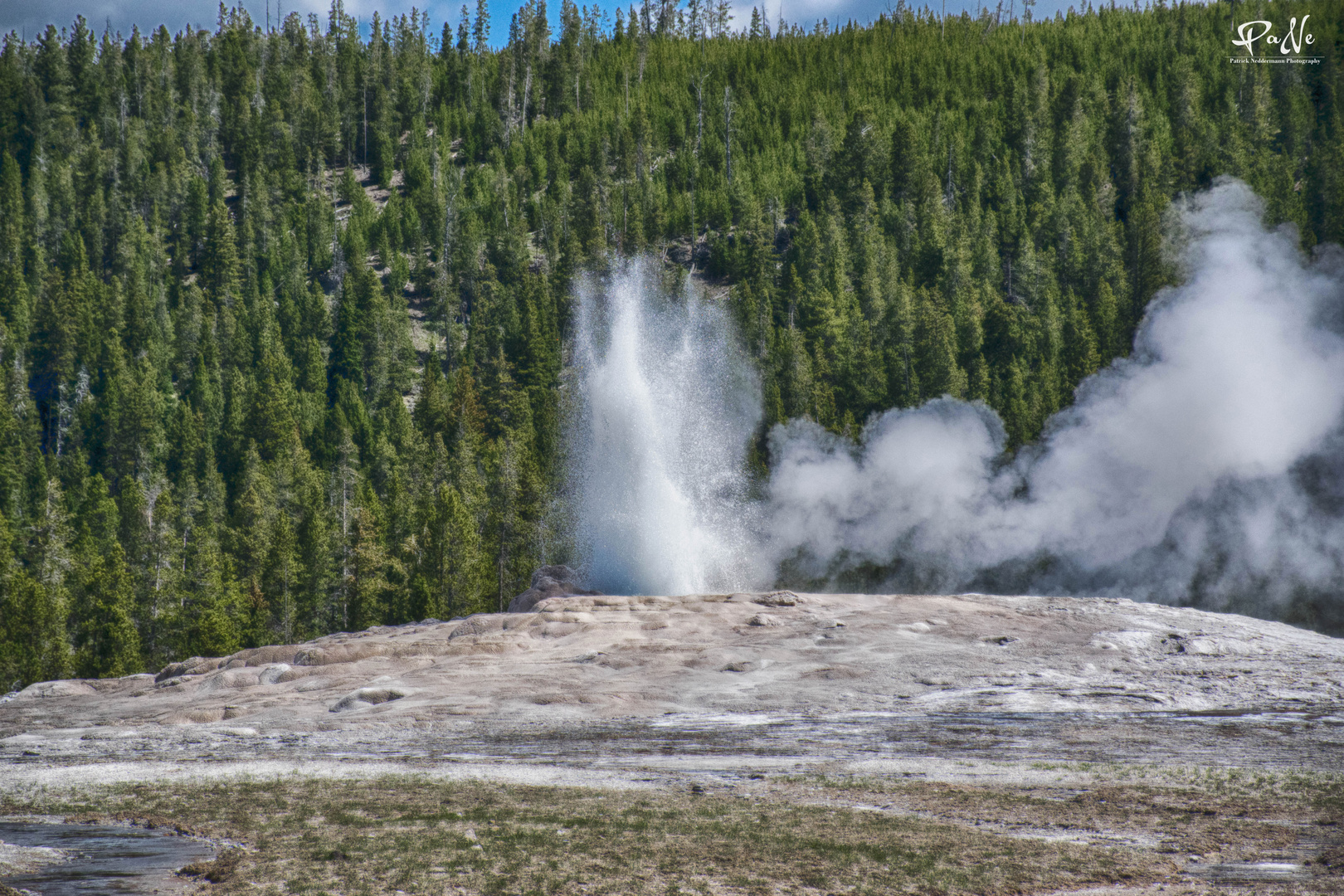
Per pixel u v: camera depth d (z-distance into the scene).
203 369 121.12
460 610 67.50
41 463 101.75
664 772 15.44
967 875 9.59
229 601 68.94
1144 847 10.63
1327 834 10.98
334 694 24.86
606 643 28.33
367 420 110.31
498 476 80.44
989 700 21.91
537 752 17.66
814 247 127.75
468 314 148.88
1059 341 96.06
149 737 21.44
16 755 20.05
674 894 9.19
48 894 9.48
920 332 97.19
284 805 13.32
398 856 10.50
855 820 11.89
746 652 26.91
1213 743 17.05
